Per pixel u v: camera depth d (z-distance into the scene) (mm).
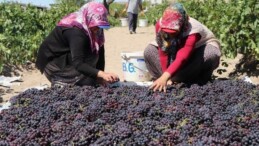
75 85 4504
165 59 4555
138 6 13930
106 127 3348
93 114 3648
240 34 7145
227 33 7301
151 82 4953
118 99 3961
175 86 4301
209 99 3941
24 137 3193
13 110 3789
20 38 9445
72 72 4617
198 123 3420
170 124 3385
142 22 18312
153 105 3773
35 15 10945
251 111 3582
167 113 3525
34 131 3264
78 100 3914
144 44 11617
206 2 11070
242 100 3926
